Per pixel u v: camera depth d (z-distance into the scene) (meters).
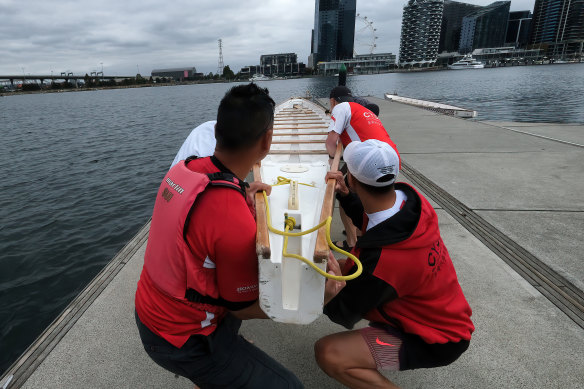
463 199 3.93
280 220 1.65
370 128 2.65
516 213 3.52
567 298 2.29
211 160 1.11
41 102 74.06
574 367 1.79
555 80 54.41
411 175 4.82
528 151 5.82
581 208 3.56
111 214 8.19
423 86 54.50
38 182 10.98
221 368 1.14
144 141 18.36
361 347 1.38
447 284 1.32
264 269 1.03
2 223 7.71
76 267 5.77
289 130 5.16
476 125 8.48
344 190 1.99
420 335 1.31
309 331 2.14
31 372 1.85
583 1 158.12
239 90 1.03
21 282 5.33
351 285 1.29
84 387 1.76
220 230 0.94
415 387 1.72
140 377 1.81
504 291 2.38
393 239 1.21
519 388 1.69
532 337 1.99
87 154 15.39
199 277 1.00
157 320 1.08
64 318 2.26
